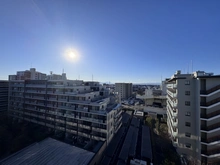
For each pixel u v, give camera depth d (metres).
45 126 45.53
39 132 41.97
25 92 52.41
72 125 39.03
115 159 28.66
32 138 39.28
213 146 24.67
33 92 49.56
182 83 28.36
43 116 46.16
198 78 25.69
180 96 28.47
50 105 44.62
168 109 43.03
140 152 31.59
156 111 62.72
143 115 60.47
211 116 24.52
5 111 57.22
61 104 42.22
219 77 23.88
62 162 20.86
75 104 39.00
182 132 28.03
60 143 27.12
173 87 31.94
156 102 75.75
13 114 55.47
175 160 25.78
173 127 30.05
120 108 46.81
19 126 46.28
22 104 52.88
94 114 35.19
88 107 36.59
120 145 34.97
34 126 46.41
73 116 38.44
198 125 25.61
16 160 21.06
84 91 45.03
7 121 49.25
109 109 37.75
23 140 36.72
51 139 29.00
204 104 25.27
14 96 55.88
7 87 61.59
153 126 47.91
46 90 46.25
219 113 24.17
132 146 32.50
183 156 27.48
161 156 29.44
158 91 94.69
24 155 22.55
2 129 40.47
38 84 49.75
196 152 26.23
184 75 29.12
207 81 25.25
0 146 33.28
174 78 29.67
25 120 51.56
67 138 39.44
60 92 42.69
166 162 24.89
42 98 46.72
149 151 29.75
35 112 48.88
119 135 39.44
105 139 32.47
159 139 36.00
